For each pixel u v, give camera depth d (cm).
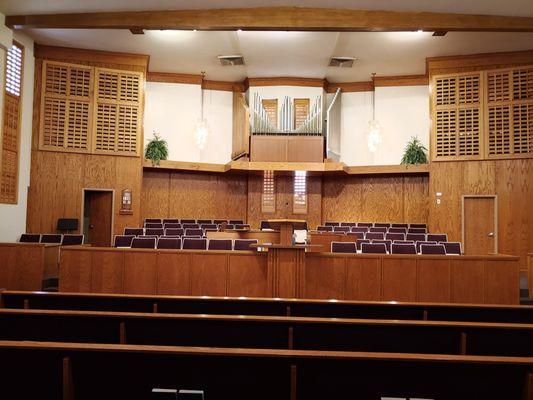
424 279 664
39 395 240
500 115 1227
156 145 1357
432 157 1284
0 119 1030
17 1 964
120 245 862
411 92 1460
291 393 229
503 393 231
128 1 970
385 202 1462
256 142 1438
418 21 1001
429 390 236
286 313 436
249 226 1338
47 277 809
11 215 1098
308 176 1514
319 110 1448
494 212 1212
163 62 1380
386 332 330
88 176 1255
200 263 680
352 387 238
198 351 229
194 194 1498
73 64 1259
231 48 1262
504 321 427
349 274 667
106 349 229
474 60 1262
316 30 1026
